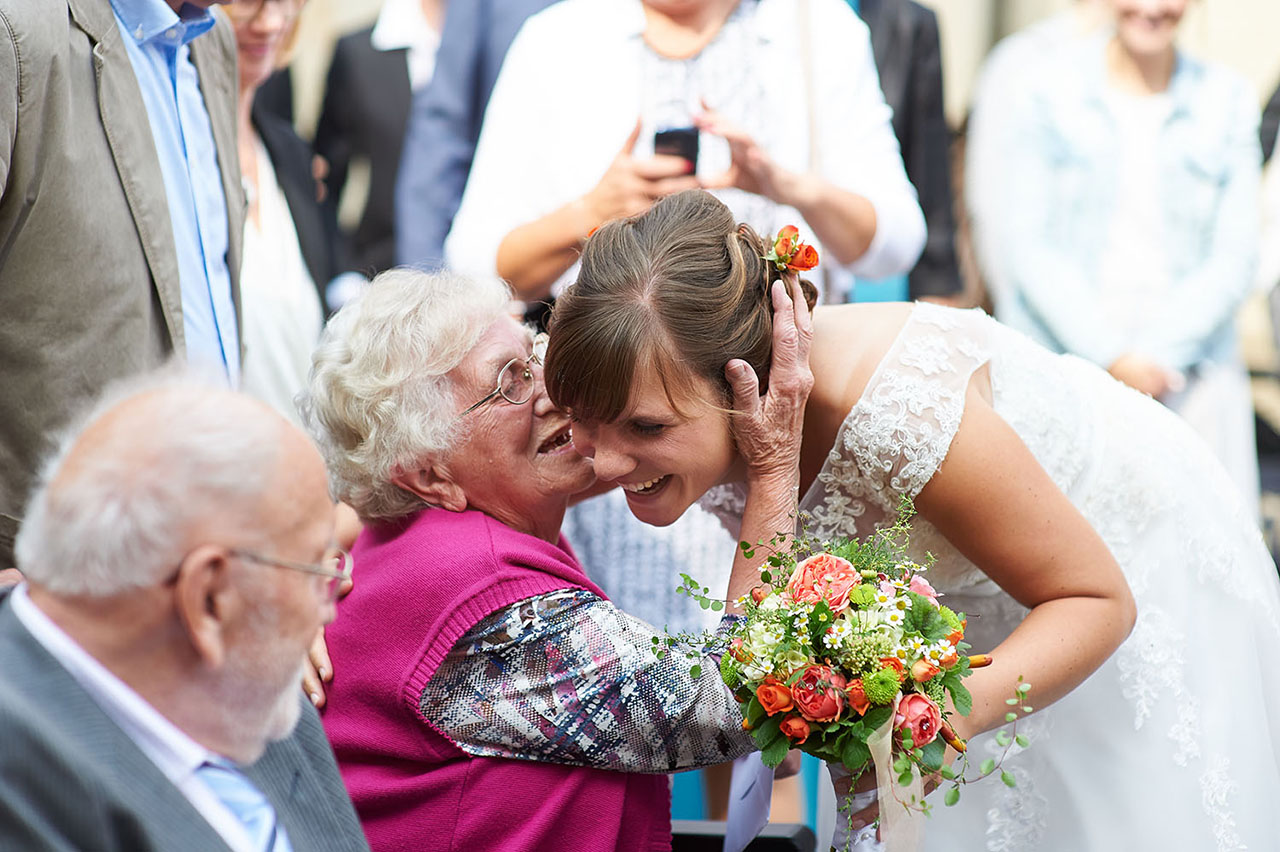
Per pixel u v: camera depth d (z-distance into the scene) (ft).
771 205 16.31
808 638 7.70
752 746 8.46
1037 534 8.75
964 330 9.27
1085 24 19.43
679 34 16.57
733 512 10.34
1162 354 19.02
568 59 16.81
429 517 8.93
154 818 5.81
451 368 8.73
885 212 16.88
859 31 17.29
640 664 8.19
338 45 19.12
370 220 18.99
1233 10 19.19
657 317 8.07
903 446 8.64
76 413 10.31
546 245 16.52
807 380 8.49
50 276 10.14
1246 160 19.26
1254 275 19.27
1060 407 10.12
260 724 6.30
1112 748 10.09
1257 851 10.09
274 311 16.47
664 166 16.01
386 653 8.48
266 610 6.02
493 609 8.27
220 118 12.87
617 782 8.51
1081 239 19.29
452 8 18.38
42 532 5.87
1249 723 10.22
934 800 10.32
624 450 8.37
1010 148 19.33
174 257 11.08
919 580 8.17
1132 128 19.19
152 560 5.79
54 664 5.85
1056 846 10.21
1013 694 8.55
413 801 8.42
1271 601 10.81
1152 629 10.11
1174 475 10.46
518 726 8.27
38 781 5.44
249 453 5.98
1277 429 19.81
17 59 9.68
